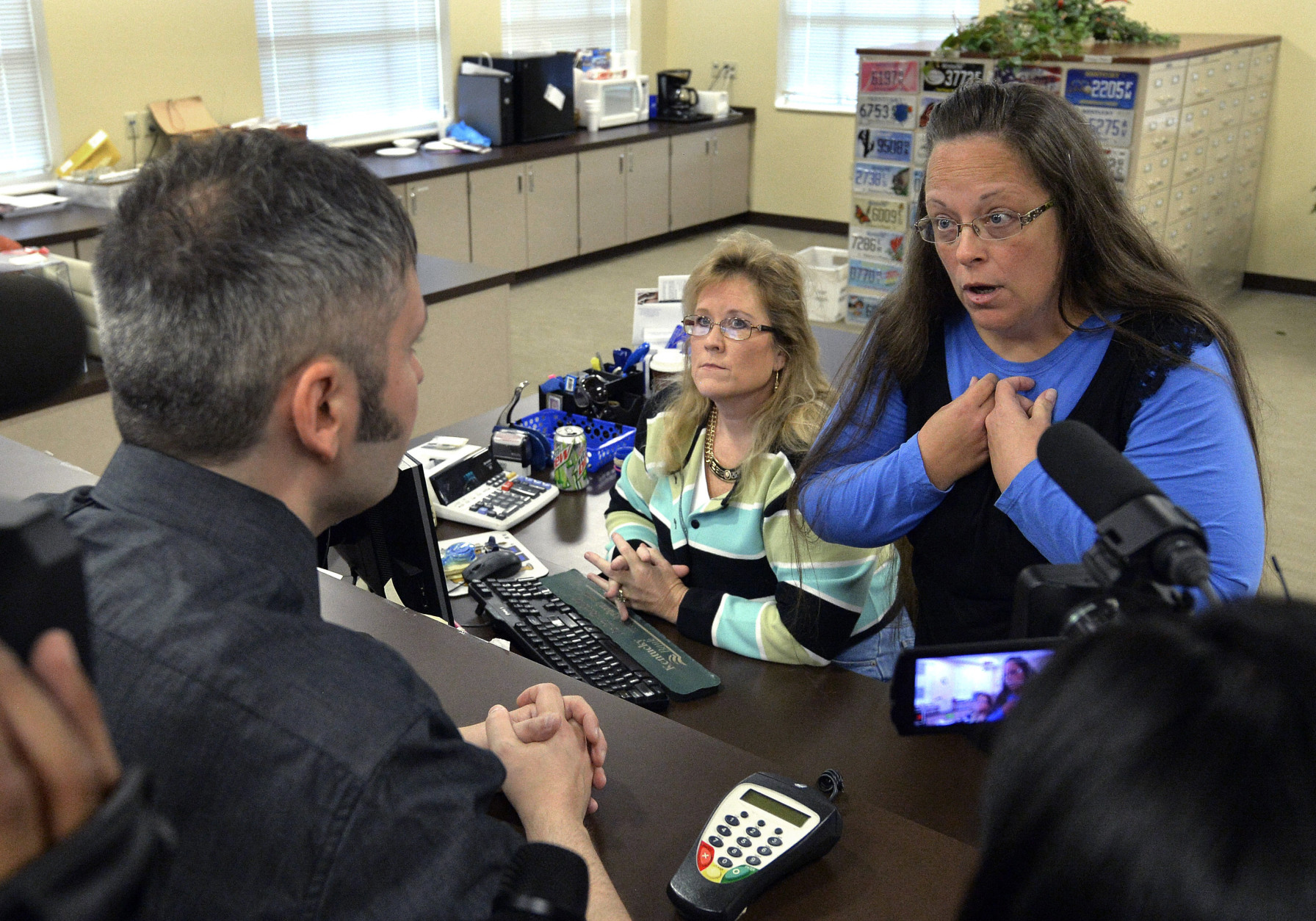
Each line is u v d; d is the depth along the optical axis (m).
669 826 0.98
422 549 1.58
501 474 2.43
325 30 6.47
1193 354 1.25
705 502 1.89
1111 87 5.07
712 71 8.77
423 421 4.00
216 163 0.72
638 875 0.92
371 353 0.75
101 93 5.45
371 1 6.67
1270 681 0.33
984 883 0.38
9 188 5.20
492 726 1.00
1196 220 6.03
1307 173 6.67
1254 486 1.22
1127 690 0.35
